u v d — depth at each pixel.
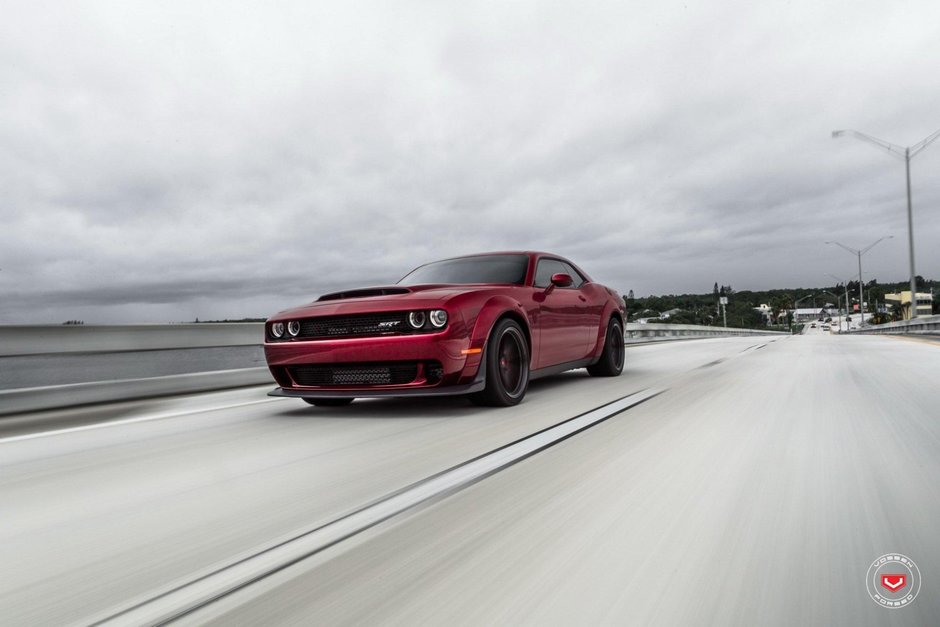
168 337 6.11
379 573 1.60
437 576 1.57
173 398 5.73
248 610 1.42
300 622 1.35
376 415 4.41
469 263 5.82
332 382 4.46
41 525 2.10
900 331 31.19
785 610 1.35
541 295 5.34
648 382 6.10
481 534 1.87
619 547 1.73
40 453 3.35
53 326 5.14
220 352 6.73
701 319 150.38
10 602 1.51
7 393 4.71
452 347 4.18
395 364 4.27
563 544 1.77
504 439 3.34
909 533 1.78
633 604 1.39
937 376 5.97
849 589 1.44
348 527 1.97
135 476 2.76
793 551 1.67
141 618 1.39
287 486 2.51
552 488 2.34
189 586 1.56
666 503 2.12
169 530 2.00
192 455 3.17
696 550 1.69
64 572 1.69
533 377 5.16
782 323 182.12
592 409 4.33
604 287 6.93
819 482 2.32
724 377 6.30
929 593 1.41
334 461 2.95
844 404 4.22
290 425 4.06
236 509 2.21
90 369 5.45
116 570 1.69
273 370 4.68
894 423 3.49
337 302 4.59
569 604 1.40
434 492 2.34
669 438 3.21
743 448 2.92
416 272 5.99
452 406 4.75
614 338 6.99
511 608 1.39
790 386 5.33
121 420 4.42
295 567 1.66
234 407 5.06
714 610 1.36
